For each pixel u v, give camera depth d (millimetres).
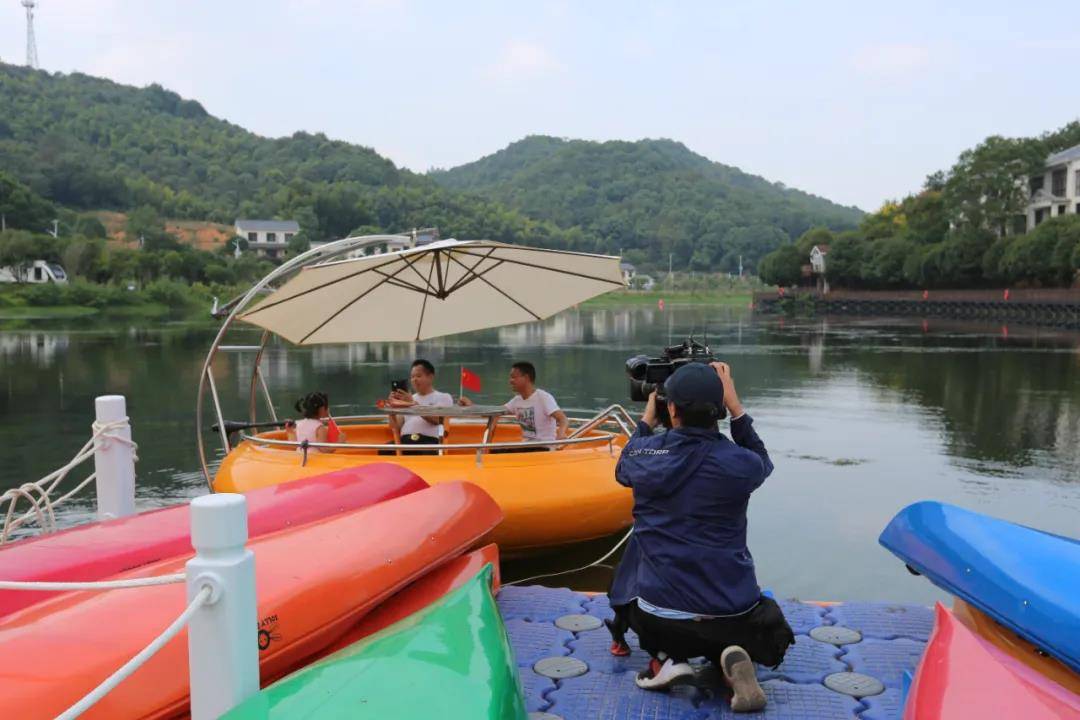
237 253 124000
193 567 2350
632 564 3805
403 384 7777
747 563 3457
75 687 2771
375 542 4027
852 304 82812
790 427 13938
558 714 3520
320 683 2514
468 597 3404
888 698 3641
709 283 167875
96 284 84250
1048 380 21516
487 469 6539
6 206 110562
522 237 194250
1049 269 60938
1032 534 3742
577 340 39562
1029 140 73250
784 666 3953
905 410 15977
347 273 6613
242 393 18547
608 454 7043
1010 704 2541
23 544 4027
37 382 21078
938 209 83000
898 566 6883
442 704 2428
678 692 3693
